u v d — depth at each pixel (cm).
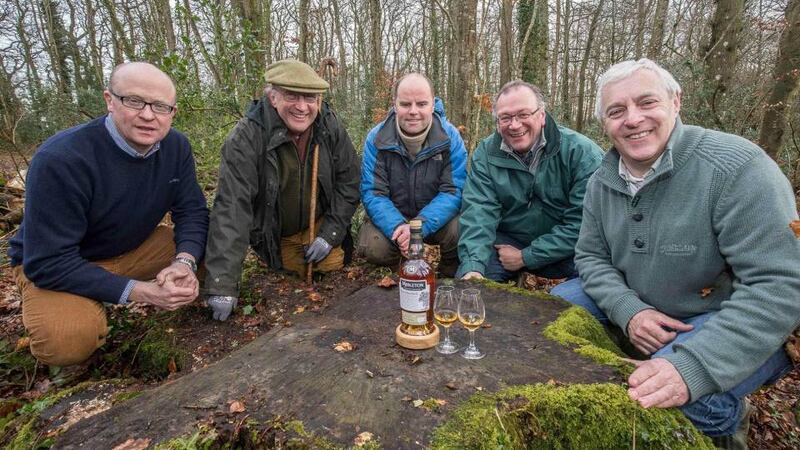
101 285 253
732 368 169
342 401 154
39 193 238
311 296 340
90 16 1159
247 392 160
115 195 263
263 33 664
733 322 175
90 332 263
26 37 1543
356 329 209
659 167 204
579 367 174
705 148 201
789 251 176
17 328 332
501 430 139
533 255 331
